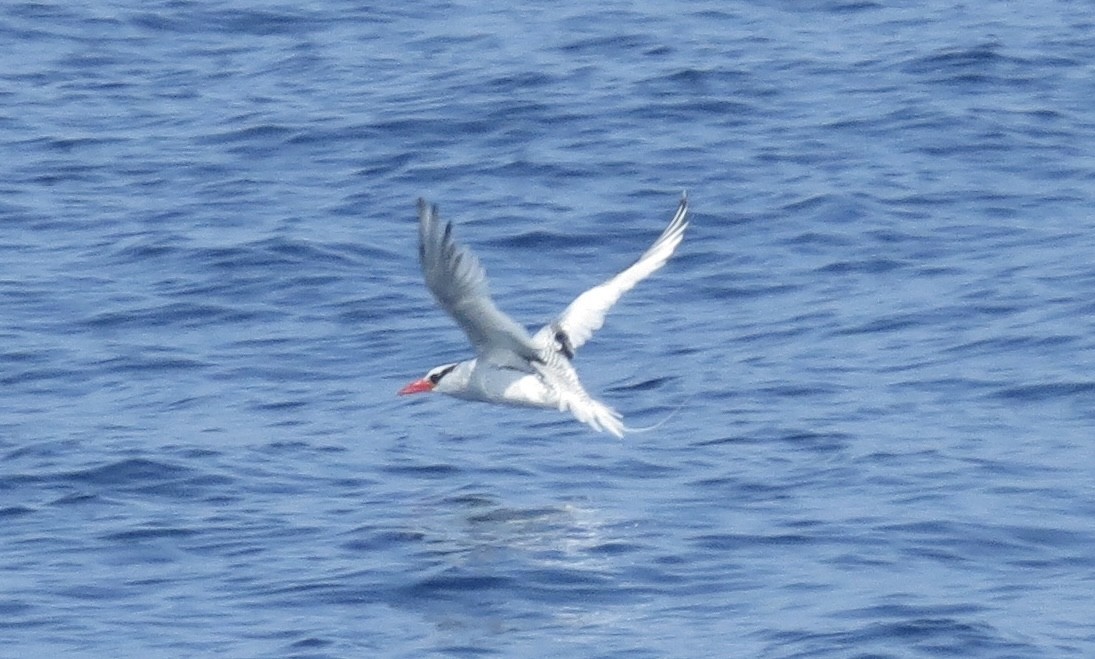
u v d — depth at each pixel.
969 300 25.75
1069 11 37.72
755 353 24.56
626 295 26.55
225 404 23.48
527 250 28.19
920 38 36.22
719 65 35.06
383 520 19.94
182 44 37.97
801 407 22.81
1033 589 18.05
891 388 23.25
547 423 22.69
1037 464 20.89
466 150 31.81
